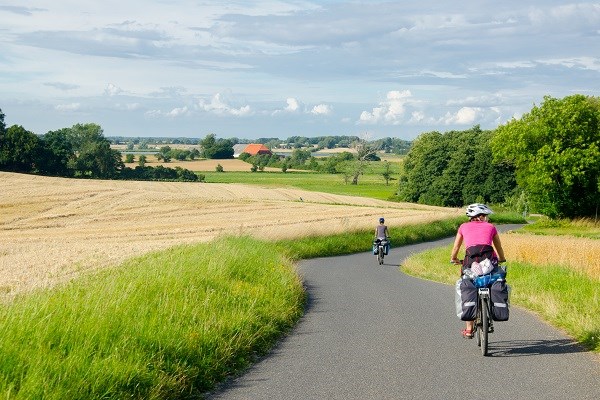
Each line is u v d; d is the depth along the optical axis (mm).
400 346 9250
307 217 59844
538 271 17922
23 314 6879
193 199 70938
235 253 16281
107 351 6758
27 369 5789
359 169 146250
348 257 32375
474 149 115500
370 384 7078
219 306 10430
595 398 6430
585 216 68312
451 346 9227
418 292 16562
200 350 7773
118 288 9742
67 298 8273
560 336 9883
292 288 14648
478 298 8688
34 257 28047
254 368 7961
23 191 67250
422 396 6559
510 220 83312
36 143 119312
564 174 66188
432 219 55750
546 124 68375
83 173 137750
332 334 10320
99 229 47312
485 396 6527
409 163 125750
